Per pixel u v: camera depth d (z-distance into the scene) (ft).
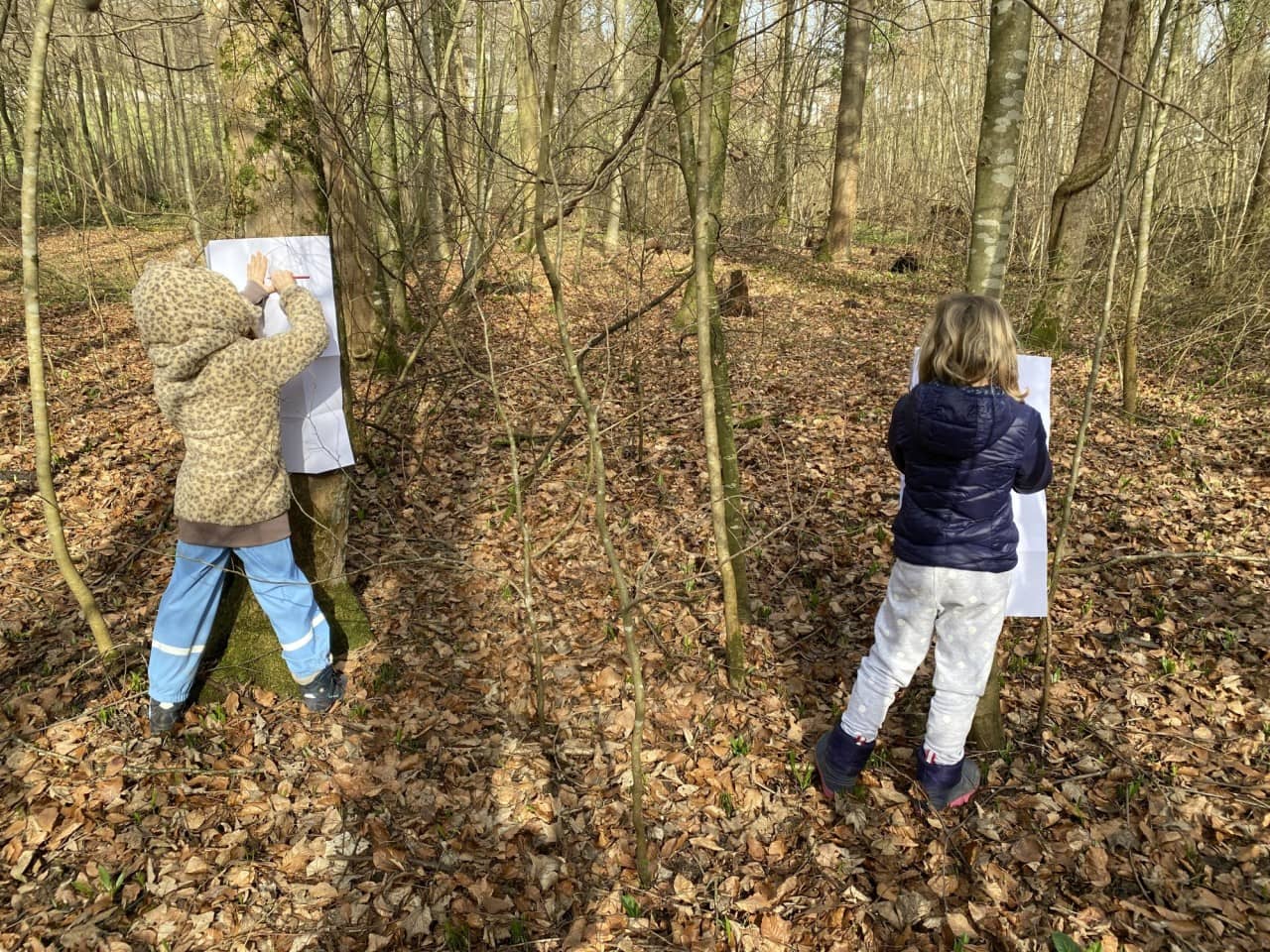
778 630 13.28
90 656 12.04
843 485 19.07
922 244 51.44
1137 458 19.93
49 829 8.87
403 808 9.56
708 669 12.21
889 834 9.13
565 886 8.65
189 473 9.41
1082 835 8.91
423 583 14.53
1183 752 10.15
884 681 8.77
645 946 7.99
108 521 17.07
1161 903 8.09
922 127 60.13
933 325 8.05
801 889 8.52
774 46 16.24
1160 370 26.89
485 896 8.46
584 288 34.40
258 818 9.26
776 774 10.08
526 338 27.78
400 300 27.37
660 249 17.76
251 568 9.89
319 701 10.84
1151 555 12.10
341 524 12.09
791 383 27.78
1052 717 10.87
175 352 8.84
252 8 10.33
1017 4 8.11
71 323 34.94
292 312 9.57
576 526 16.88
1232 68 30.94
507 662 12.41
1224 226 30.27
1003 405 7.68
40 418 9.70
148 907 8.09
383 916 8.19
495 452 20.81
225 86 10.65
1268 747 10.12
